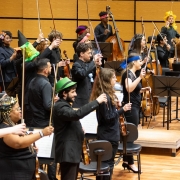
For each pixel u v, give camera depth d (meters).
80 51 14.25
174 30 24.33
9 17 29.00
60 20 28.72
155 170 14.94
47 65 12.73
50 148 11.03
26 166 9.50
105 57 19.97
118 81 19.09
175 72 19.94
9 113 9.45
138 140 16.39
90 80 15.71
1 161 9.38
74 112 10.38
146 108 17.58
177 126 18.84
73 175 10.80
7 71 17.81
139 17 28.20
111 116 11.74
